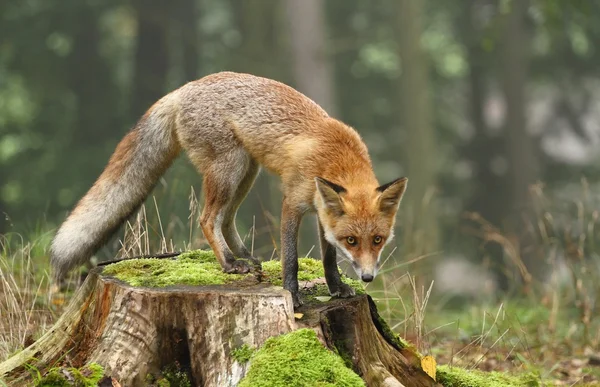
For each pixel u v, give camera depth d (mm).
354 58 35500
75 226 8672
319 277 8633
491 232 17141
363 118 34719
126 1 33656
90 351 7605
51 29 31688
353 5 35594
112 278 7832
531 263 23172
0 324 9156
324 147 8094
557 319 12797
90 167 28938
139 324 7348
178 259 8867
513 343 11516
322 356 6801
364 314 7664
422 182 29891
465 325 12797
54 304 10125
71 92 32438
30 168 28969
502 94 33000
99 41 33656
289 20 26891
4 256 10852
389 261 13422
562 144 35844
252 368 6738
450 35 37594
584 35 31281
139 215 10320
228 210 9141
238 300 7133
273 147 8391
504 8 21734
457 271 31797
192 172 15531
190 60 34625
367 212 7645
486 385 8211
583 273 13539
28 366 7504
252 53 30766
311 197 7977
